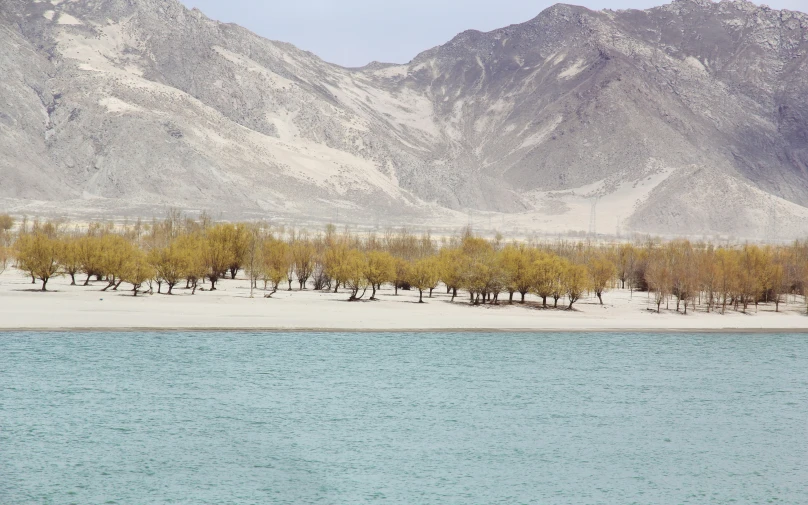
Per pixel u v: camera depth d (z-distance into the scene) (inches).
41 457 2837.1
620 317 6402.6
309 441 3095.5
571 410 3646.7
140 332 4960.6
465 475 2795.3
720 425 3457.2
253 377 4047.7
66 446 2952.8
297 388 3868.1
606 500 2610.7
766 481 2810.0
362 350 4798.2
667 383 4227.4
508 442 3161.9
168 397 3629.4
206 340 4859.7
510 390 3976.4
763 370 4596.5
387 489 2650.1
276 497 2556.6
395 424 3348.9
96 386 3757.4
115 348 4530.0
